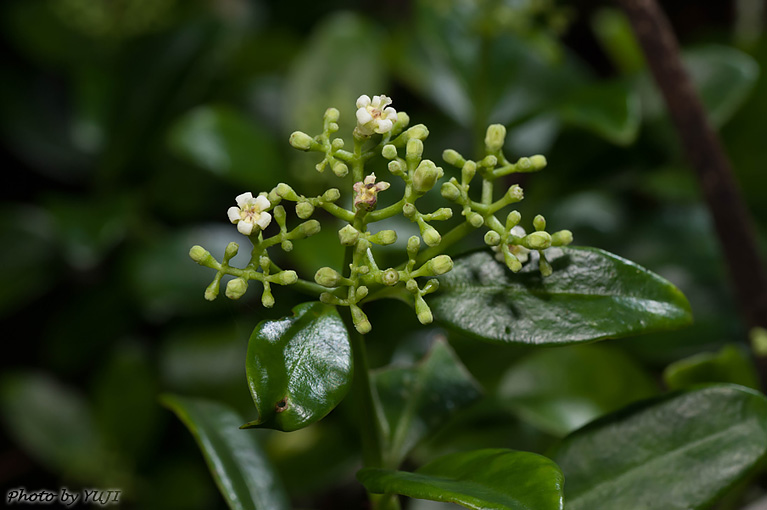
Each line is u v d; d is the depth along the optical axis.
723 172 0.27
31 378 0.40
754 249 0.28
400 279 0.20
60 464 0.38
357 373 0.21
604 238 0.36
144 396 0.38
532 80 0.37
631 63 0.38
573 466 0.22
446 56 0.36
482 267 0.22
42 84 0.52
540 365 0.29
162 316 0.42
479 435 0.29
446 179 0.34
